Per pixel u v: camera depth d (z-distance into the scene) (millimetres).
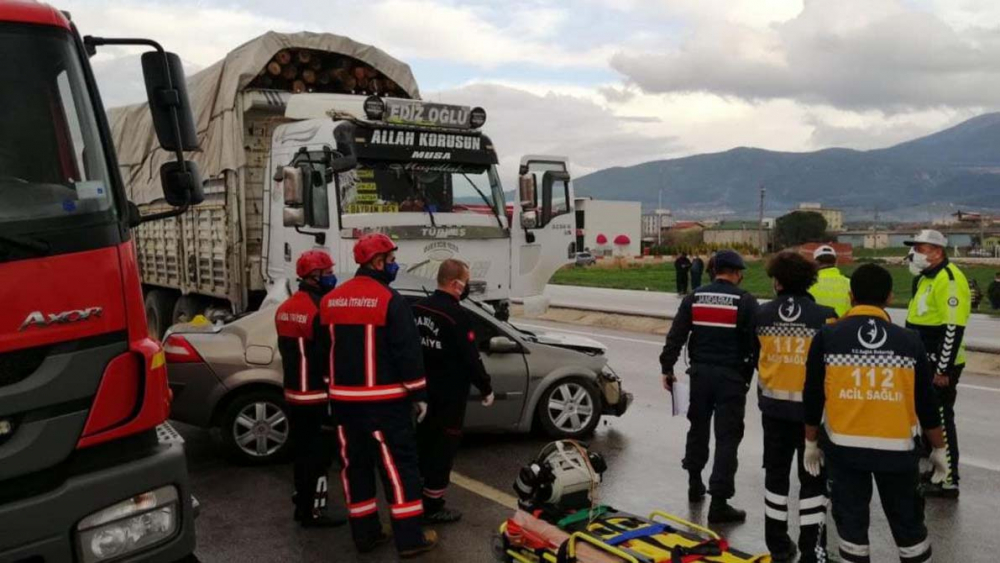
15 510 3352
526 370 7758
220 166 10430
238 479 6848
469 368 5688
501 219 9695
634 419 9000
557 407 7938
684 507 6234
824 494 5031
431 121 9344
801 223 100062
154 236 13289
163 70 4359
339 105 10070
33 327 3438
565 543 4602
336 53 10836
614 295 28141
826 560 4906
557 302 23594
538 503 5227
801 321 5082
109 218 3744
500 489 6566
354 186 8945
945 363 6242
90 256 3625
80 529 3512
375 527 5355
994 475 7035
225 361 7082
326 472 5793
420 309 5770
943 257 6566
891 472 4145
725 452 5883
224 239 10500
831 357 4270
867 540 4262
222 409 7215
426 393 5438
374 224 8867
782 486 5246
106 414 3637
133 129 13469
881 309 4320
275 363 7121
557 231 10164
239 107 10297
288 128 9820
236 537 5617
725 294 5926
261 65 10227
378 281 5242
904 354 4137
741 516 5934
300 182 8852
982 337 16125
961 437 8289
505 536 5059
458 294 5820
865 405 4164
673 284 34500
